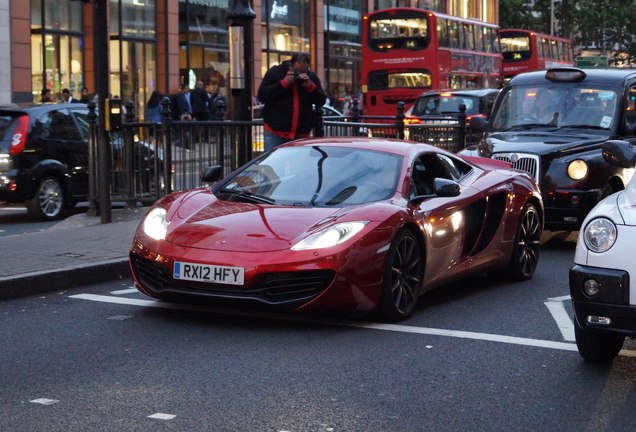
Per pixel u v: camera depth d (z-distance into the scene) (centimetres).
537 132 1287
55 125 1564
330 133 1500
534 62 4125
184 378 607
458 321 786
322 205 795
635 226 589
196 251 743
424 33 3106
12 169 1503
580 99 1310
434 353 678
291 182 833
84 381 599
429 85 3094
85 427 511
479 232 898
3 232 1399
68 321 771
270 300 729
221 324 761
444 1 5919
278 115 1291
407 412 543
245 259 729
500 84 3659
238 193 832
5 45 2983
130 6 3469
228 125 1430
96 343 699
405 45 3139
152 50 3569
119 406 548
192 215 795
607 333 598
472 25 3391
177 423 518
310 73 1290
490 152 1226
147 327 750
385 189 811
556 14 6812
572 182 1174
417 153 869
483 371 632
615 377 621
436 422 527
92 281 934
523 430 516
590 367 645
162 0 3581
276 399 564
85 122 1620
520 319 795
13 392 575
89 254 1001
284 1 4256
